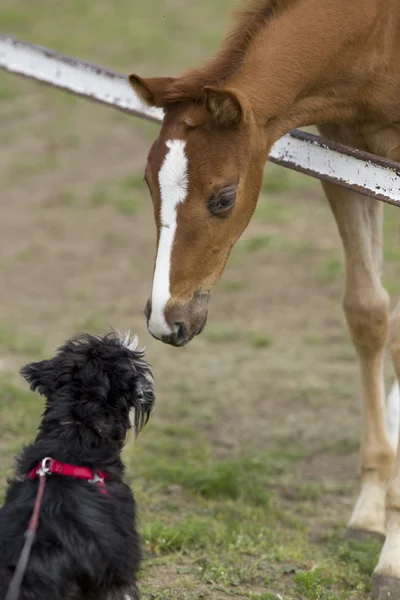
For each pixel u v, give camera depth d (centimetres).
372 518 943
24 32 3003
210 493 1052
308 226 2075
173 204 759
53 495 638
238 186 778
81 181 2289
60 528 621
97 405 668
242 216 796
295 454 1195
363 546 905
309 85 845
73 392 675
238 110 759
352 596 823
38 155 2416
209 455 1174
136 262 1920
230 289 1798
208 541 909
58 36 2958
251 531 953
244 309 1728
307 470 1172
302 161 867
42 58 1049
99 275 1856
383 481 961
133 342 729
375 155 832
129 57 2805
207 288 780
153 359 1508
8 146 2467
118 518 651
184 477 1070
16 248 1961
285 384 1420
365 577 859
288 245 1956
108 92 1002
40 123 2586
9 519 633
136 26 3088
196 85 781
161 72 2694
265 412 1333
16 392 1285
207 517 980
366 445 973
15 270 1866
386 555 813
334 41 846
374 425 973
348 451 1227
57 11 3262
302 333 1631
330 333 1627
